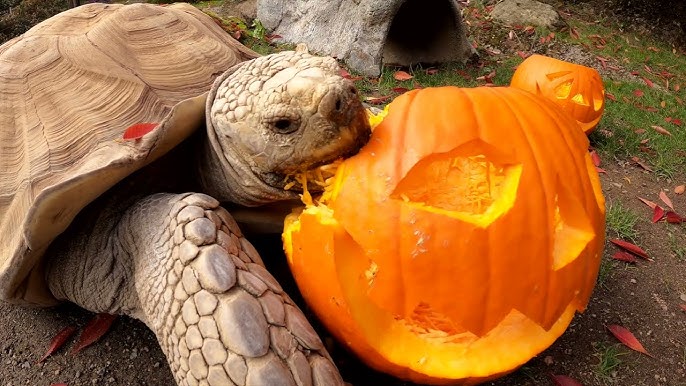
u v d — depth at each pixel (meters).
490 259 0.39
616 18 1.88
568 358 0.51
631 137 1.02
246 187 0.45
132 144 0.43
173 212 0.41
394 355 0.41
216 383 0.34
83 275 0.49
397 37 1.24
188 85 0.50
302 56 0.43
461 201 0.41
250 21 1.39
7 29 1.30
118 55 0.51
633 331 0.55
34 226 0.40
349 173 0.40
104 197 0.48
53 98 0.49
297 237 0.41
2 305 0.59
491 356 0.42
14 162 0.48
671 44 1.84
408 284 0.39
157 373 0.50
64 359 0.52
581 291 0.43
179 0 1.50
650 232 0.74
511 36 1.54
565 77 0.95
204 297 0.36
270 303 0.36
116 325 0.55
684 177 0.92
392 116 0.41
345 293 0.40
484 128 0.40
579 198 0.42
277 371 0.33
